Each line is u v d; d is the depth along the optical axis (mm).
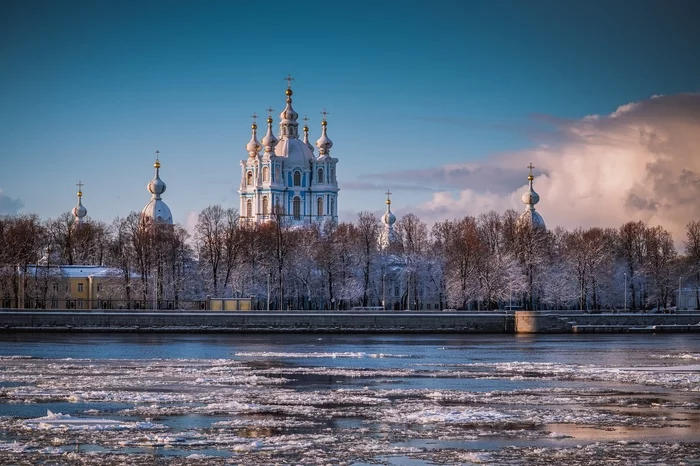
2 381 128375
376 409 107562
